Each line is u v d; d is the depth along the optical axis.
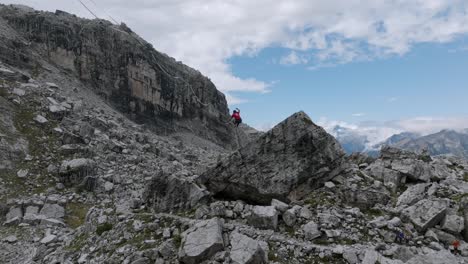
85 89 108.62
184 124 133.88
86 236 30.97
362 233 26.36
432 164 36.47
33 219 42.56
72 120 72.81
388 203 30.83
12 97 70.88
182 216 29.55
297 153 30.94
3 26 107.75
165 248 24.45
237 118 38.78
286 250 24.48
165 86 130.62
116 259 25.47
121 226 28.91
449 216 27.23
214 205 29.42
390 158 37.22
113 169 61.72
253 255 22.66
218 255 22.94
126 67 121.00
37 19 113.00
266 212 27.33
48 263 29.11
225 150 133.88
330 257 23.72
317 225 26.61
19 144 59.28
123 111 116.50
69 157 60.81
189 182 31.44
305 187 31.16
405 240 25.73
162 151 79.44
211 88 151.38
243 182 30.91
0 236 38.91
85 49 115.31
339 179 32.28
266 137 31.41
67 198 50.66
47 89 83.00
